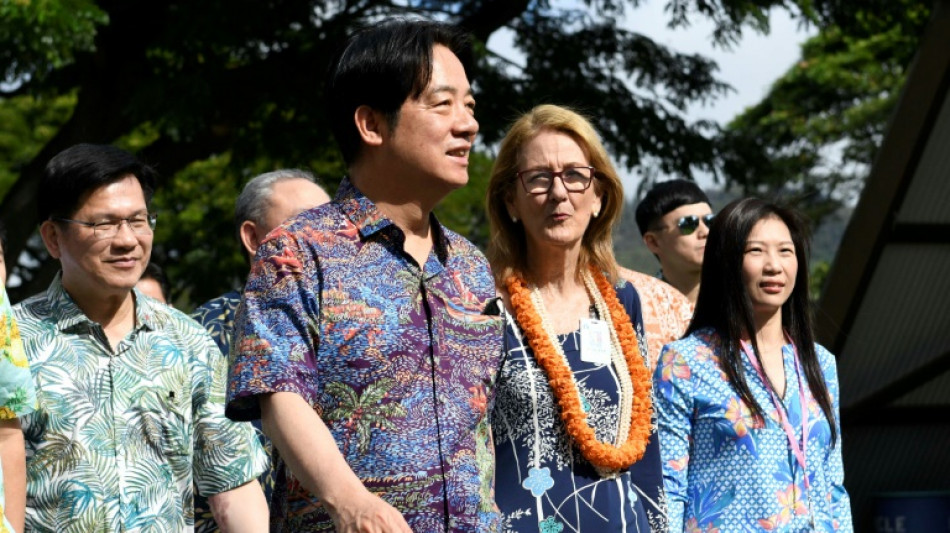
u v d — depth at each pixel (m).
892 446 8.08
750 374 4.19
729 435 4.12
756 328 4.25
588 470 3.66
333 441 2.58
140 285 5.78
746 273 4.23
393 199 2.86
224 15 12.25
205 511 4.14
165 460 3.64
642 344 3.91
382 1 13.81
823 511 4.14
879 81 24.27
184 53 12.73
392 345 2.71
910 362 7.97
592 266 3.94
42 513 3.47
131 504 3.54
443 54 2.87
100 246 3.59
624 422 3.72
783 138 25.11
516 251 3.94
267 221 4.59
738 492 4.09
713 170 15.49
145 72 13.29
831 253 25.14
